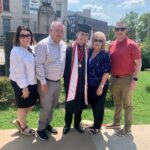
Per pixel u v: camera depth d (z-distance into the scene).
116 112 2.86
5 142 2.55
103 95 2.63
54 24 2.39
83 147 2.50
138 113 3.79
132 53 2.51
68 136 2.69
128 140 2.65
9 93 4.00
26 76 2.44
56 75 2.46
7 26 21.03
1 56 7.25
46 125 2.65
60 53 2.46
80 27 2.50
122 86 2.62
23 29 2.41
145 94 4.86
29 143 2.54
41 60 2.38
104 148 2.50
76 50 2.51
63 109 3.79
